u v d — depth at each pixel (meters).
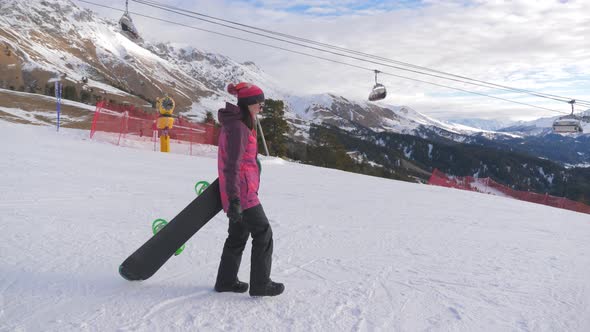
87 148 13.34
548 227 6.48
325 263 3.59
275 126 54.28
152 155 13.84
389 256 3.96
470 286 3.21
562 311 2.79
